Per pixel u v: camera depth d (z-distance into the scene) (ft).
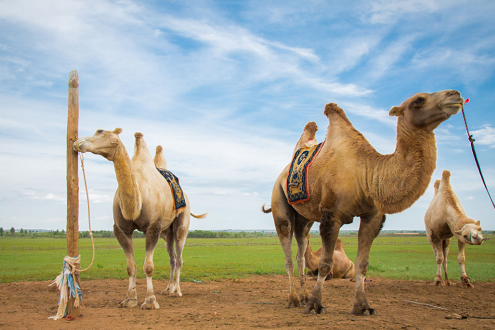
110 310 20.40
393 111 16.43
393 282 32.53
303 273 23.15
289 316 18.07
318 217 20.80
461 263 29.73
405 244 181.98
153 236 22.57
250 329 15.28
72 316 17.85
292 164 22.53
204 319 17.69
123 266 56.70
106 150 20.16
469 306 20.98
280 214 23.43
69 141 19.47
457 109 14.70
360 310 18.12
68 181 19.21
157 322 17.04
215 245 209.97
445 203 30.83
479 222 28.68
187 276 39.70
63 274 18.30
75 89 19.83
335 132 20.11
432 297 24.30
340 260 36.09
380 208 17.01
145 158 25.21
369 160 17.92
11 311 20.18
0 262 75.87
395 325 15.46
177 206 26.25
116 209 22.29
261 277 39.19
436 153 15.97
